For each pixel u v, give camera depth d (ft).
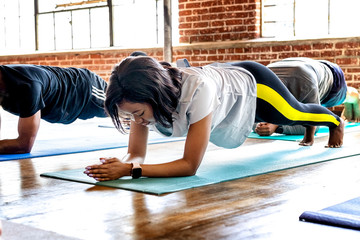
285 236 5.09
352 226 5.30
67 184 7.72
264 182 7.73
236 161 9.64
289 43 22.76
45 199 6.77
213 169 8.72
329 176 8.24
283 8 23.41
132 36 28.86
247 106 8.52
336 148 11.40
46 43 32.37
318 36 22.17
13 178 8.31
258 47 23.54
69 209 6.21
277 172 8.61
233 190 7.16
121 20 29.14
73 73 11.80
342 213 5.68
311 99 12.80
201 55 25.22
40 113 11.18
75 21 30.99
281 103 9.02
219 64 8.83
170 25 25.71
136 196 6.79
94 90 12.12
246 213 5.94
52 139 13.96
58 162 10.00
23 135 10.85
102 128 17.44
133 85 6.39
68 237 5.01
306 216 5.62
